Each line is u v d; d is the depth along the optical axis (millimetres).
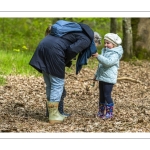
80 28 8016
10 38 20625
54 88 8062
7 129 7426
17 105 9484
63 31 7938
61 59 7941
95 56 8133
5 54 15109
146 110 9477
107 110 8461
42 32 22453
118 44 8453
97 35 8336
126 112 9148
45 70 7969
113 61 8258
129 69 15992
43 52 7949
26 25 22922
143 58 18391
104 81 8375
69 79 13242
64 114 8625
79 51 7895
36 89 11453
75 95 11203
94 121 8227
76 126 7859
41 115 8773
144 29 18578
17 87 11406
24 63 14133
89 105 10070
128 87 12711
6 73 12867
